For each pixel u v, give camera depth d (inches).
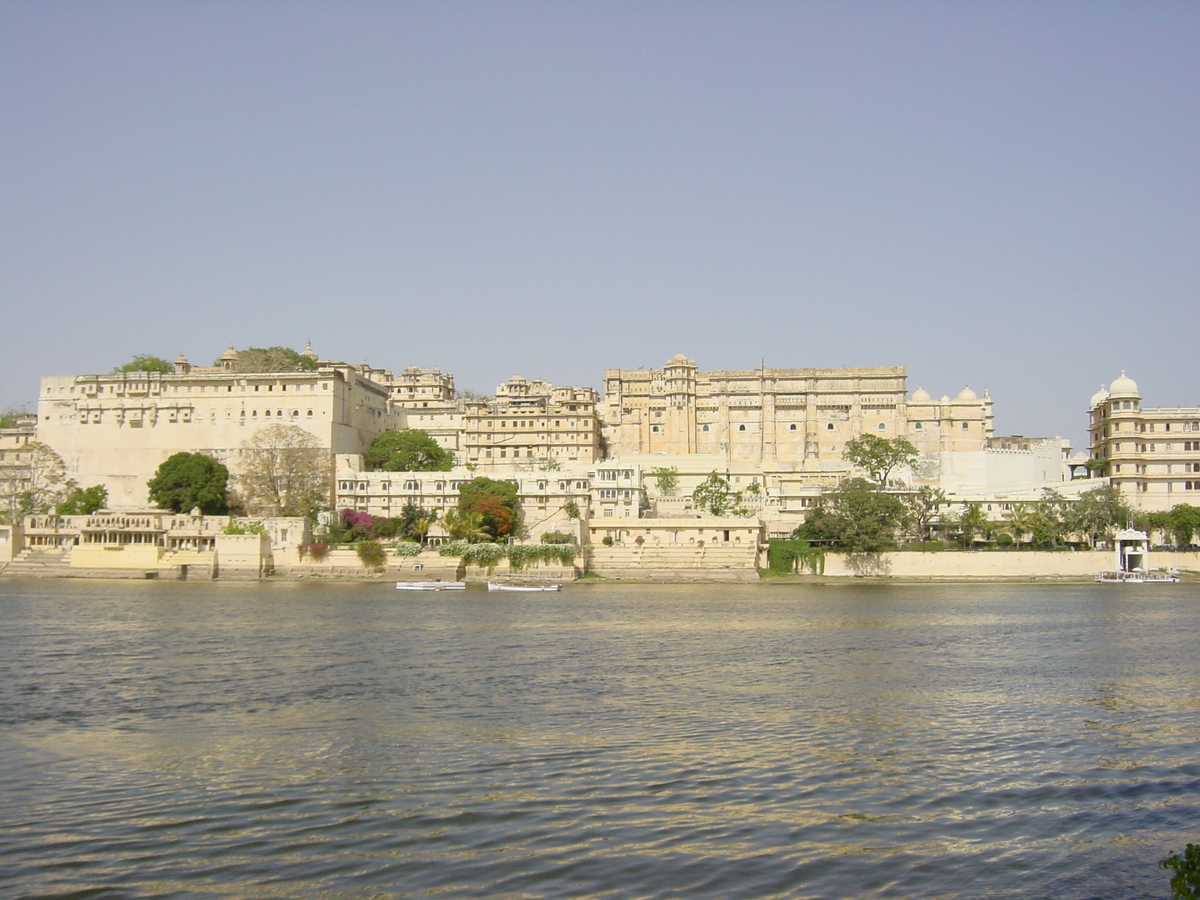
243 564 6092.5
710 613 4311.0
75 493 7239.2
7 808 1509.6
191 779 1659.7
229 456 7509.8
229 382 7568.9
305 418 7465.6
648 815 1472.7
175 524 6314.0
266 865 1283.2
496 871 1262.3
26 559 6338.6
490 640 3390.7
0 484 7819.9
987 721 2137.1
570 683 2564.0
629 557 6225.4
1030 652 3174.2
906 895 1216.2
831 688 2514.8
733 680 2623.0
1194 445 7214.6
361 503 7042.3
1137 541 6402.6
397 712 2199.8
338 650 3134.8
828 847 1357.0
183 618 4010.8
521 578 5831.7
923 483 7642.7
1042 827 1448.1
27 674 2687.0
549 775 1674.5
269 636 3467.0
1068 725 2101.4
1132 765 1777.8
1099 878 1270.9
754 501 7278.5
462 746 1878.7
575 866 1279.5
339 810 1493.6
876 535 6254.9
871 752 1854.1
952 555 6245.1
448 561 5979.3
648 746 1882.4
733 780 1653.5
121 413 7647.6
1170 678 2701.8
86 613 4178.2
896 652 3152.1
